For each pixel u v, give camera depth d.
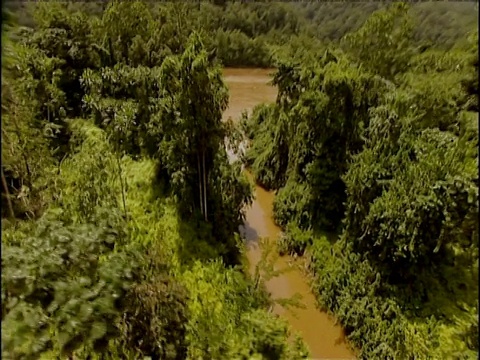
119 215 8.50
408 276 9.44
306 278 12.01
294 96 14.48
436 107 8.73
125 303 6.16
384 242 9.67
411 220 8.82
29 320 4.77
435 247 8.53
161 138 12.52
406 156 9.60
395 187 9.47
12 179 8.52
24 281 5.06
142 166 13.07
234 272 9.94
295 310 10.95
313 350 9.91
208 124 11.14
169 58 11.52
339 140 12.52
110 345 6.50
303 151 13.46
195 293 8.70
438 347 7.59
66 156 14.26
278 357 6.73
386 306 9.47
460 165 7.42
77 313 5.34
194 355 6.95
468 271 6.95
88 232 6.30
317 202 12.96
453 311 7.30
